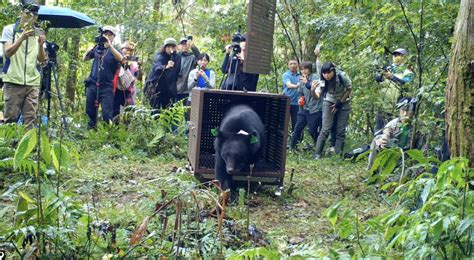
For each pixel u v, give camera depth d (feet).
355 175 29.12
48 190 13.93
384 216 13.04
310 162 34.27
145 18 55.52
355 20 33.81
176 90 39.68
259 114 27.35
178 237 13.42
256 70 25.84
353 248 13.14
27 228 12.16
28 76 26.86
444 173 11.73
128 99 38.52
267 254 12.07
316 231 19.17
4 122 27.09
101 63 35.78
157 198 20.04
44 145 13.10
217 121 28.19
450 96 13.73
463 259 11.14
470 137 13.26
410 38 29.68
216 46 52.65
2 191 19.81
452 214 11.59
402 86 28.48
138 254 13.38
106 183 23.49
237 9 49.44
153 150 32.83
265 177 24.14
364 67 34.53
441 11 27.96
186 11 62.85
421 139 24.90
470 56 13.33
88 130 35.19
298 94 41.14
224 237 15.34
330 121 36.76
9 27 26.66
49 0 55.67
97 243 13.56
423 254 11.25
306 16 45.60
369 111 37.91
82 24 35.50
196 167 24.34
